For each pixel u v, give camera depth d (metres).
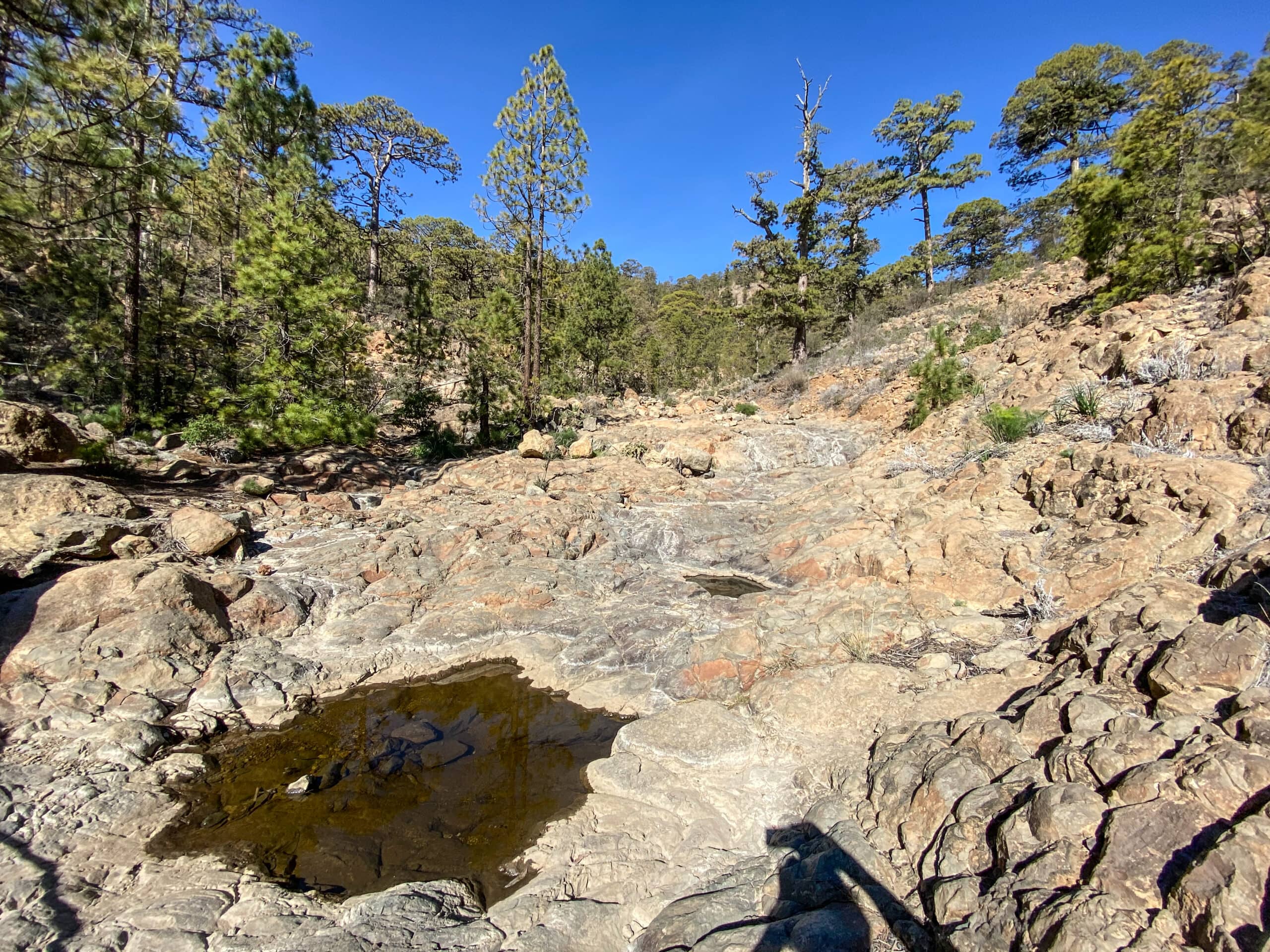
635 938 3.45
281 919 3.44
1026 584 5.84
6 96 7.23
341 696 6.15
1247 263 10.31
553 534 9.27
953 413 11.52
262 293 12.49
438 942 3.28
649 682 6.18
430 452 15.43
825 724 4.88
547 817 4.47
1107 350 9.66
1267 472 5.27
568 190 18.61
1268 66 10.24
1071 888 2.68
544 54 17.31
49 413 9.08
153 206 9.42
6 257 8.41
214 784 4.77
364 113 31.95
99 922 3.41
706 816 4.29
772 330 32.19
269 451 13.73
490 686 6.38
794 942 2.99
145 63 8.80
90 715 5.14
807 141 27.23
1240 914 2.19
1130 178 11.76
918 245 32.66
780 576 8.09
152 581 6.18
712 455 14.40
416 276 17.28
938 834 3.41
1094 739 3.41
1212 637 3.49
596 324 31.34
